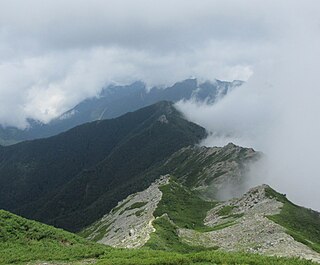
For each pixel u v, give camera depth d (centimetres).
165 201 14488
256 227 7625
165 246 6588
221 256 3772
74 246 5178
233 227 8381
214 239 7719
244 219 9850
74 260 4238
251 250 6078
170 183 16675
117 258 4003
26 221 5631
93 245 5459
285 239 6244
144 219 12900
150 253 4262
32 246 4884
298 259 3906
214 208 14150
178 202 14850
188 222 12325
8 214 5641
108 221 17138
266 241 6475
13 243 4966
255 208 11931
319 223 10031
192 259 3731
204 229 10188
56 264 4078
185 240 7506
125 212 16162
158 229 7650
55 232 5566
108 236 13925
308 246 6300
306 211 11775
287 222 9775
